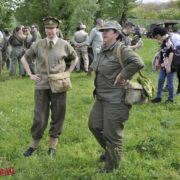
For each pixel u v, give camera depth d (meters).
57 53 6.29
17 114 9.16
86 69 15.80
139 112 9.48
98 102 5.82
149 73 15.93
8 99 10.96
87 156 6.59
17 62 16.48
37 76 6.34
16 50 14.87
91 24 37.84
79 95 11.56
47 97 6.40
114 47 5.51
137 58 5.35
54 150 6.62
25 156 6.49
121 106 5.53
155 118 9.06
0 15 26.06
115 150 5.64
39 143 7.07
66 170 5.90
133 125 8.43
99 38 13.76
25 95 11.60
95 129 5.84
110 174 5.68
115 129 5.58
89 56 15.89
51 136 6.60
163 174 5.90
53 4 32.97
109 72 5.54
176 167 6.19
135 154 6.63
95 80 5.75
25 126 8.19
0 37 14.46
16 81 14.14
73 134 7.63
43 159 6.35
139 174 5.84
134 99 5.53
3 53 16.52
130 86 5.53
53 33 6.25
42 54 6.29
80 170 5.93
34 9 33.34
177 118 9.09
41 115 6.39
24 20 34.09
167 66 10.20
